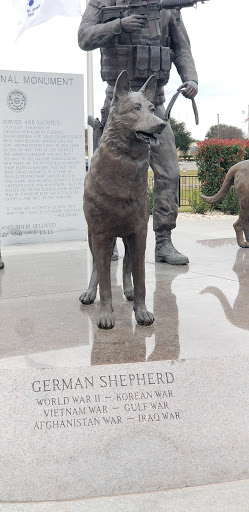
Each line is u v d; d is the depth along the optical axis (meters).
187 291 4.93
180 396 3.08
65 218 9.66
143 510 2.61
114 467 2.85
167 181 6.12
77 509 2.63
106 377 3.07
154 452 2.92
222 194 7.36
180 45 6.02
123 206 3.70
